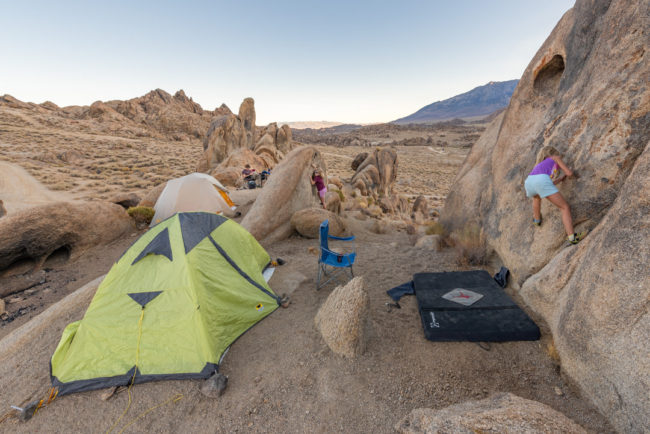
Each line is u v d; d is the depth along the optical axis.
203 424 3.18
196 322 3.99
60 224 8.03
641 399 2.35
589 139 3.95
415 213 26.34
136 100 99.94
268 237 8.60
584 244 3.60
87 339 4.05
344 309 3.95
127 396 3.59
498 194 6.19
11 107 76.56
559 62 5.68
